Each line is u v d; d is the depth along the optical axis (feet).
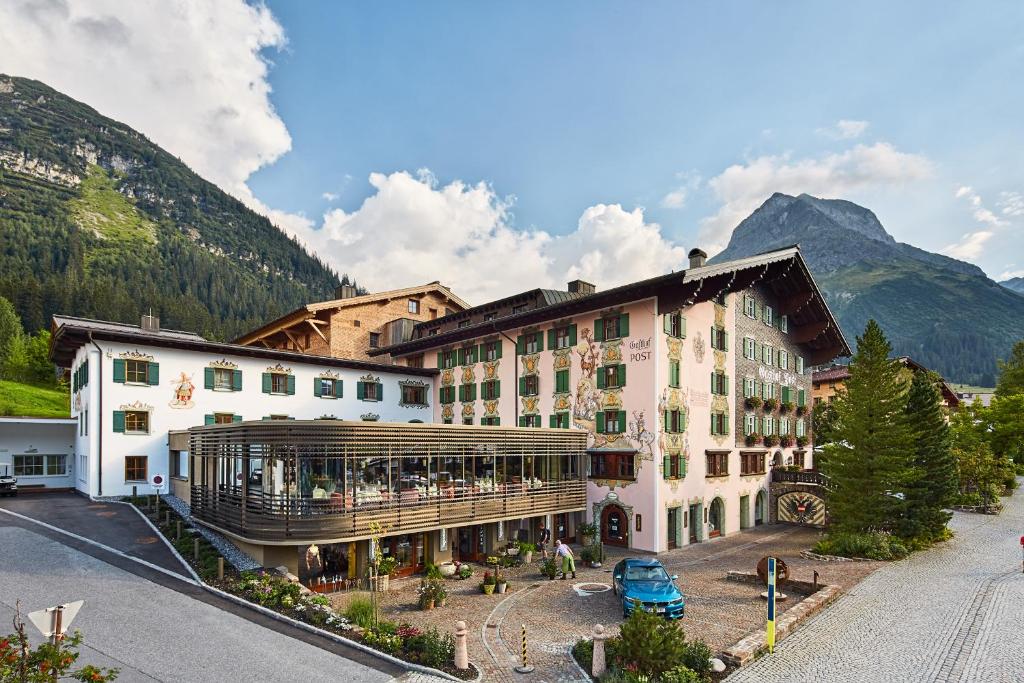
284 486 71.20
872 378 99.86
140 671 43.16
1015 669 48.03
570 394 114.93
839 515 101.50
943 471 103.91
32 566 65.10
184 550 73.15
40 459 125.08
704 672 46.57
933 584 74.02
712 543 109.09
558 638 56.03
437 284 180.86
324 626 53.98
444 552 85.40
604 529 106.93
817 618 60.95
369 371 138.51
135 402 105.29
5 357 248.73
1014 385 230.89
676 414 104.99
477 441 88.12
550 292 131.64
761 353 134.51
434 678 45.09
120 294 440.86
